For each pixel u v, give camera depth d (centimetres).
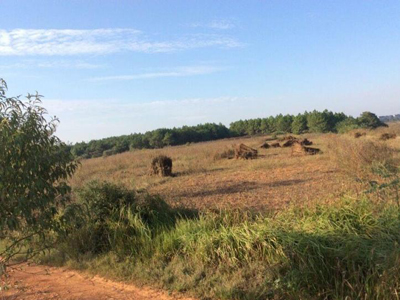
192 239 614
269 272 488
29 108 387
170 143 5988
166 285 523
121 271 588
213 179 1543
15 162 364
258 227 571
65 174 416
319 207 602
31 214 379
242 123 7688
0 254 436
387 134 2781
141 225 707
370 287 413
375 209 543
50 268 644
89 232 712
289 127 6838
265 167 1816
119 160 2630
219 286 489
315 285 454
